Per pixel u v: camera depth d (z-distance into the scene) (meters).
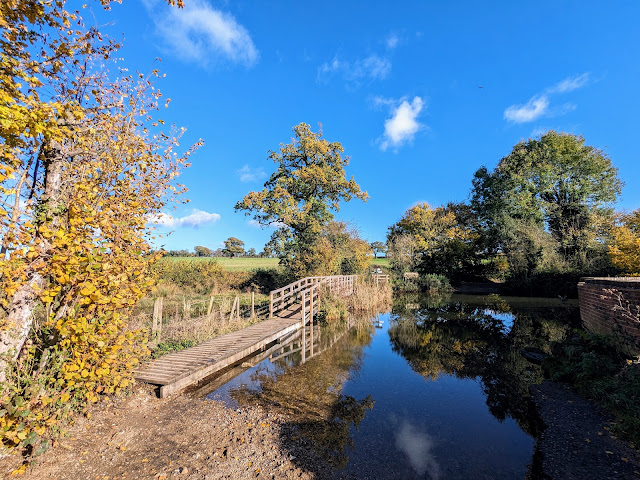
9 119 2.56
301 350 8.79
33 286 3.08
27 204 3.37
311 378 6.47
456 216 31.92
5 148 2.75
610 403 4.52
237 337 8.17
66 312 3.71
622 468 3.31
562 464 3.47
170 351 6.91
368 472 3.45
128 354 4.71
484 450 3.88
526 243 21.78
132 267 3.94
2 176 2.59
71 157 3.96
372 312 15.39
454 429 4.42
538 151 24.78
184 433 4.09
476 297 21.38
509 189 25.20
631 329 5.39
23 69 3.14
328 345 9.36
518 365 7.18
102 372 3.77
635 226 15.52
